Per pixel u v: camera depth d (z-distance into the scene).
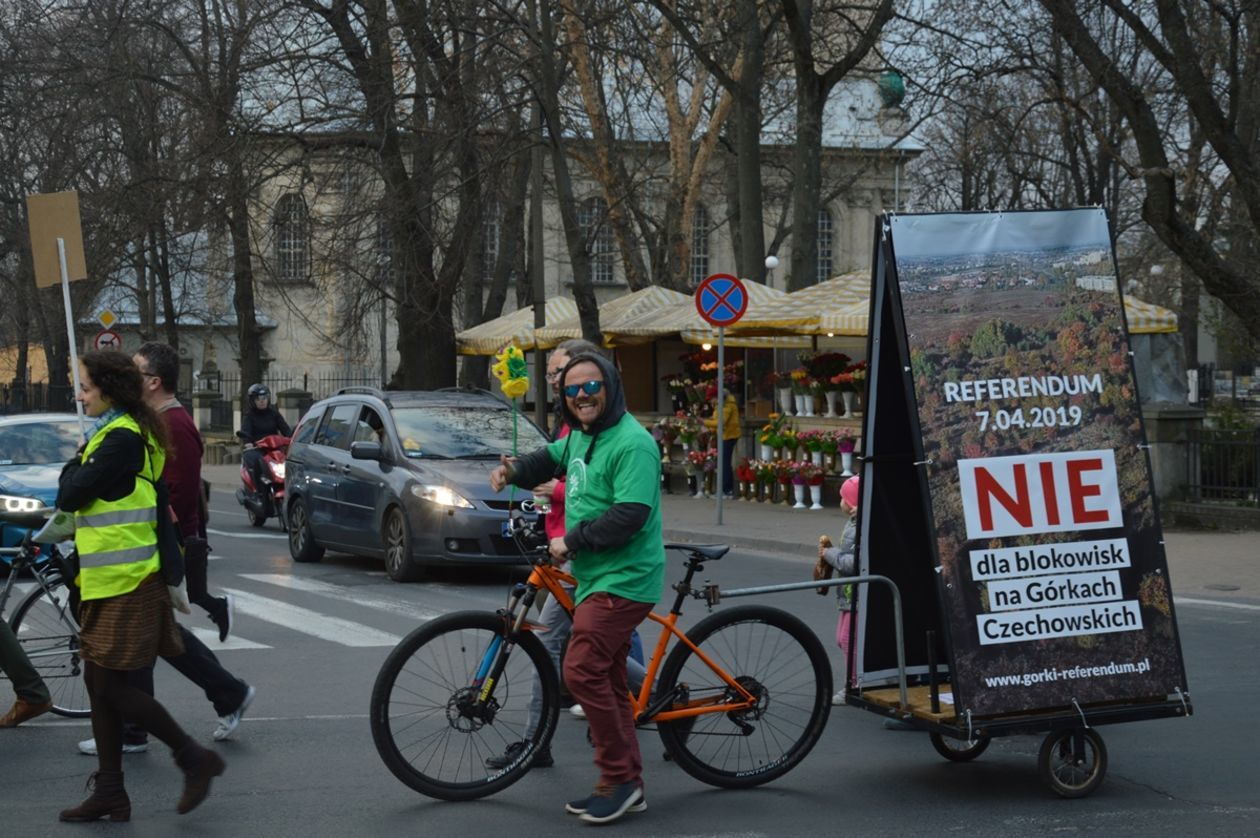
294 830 5.92
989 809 6.29
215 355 61.12
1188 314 36.19
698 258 64.56
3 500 14.69
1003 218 6.59
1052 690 6.41
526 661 6.48
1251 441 18.81
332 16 26.94
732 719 6.62
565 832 5.92
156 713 5.98
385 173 27.14
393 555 14.74
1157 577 6.59
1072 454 6.55
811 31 28.70
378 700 6.20
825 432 22.59
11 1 34.22
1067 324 6.63
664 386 29.06
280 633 11.26
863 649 7.01
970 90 24.00
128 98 31.52
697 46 26.64
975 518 6.40
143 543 6.02
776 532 18.95
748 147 27.20
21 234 41.44
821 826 6.02
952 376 6.46
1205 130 18.94
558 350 6.57
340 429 16.34
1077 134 28.25
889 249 6.51
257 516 21.38
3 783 6.66
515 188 35.56
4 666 7.58
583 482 6.10
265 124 27.25
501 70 25.55
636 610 6.09
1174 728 7.91
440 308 29.58
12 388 53.19
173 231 29.42
